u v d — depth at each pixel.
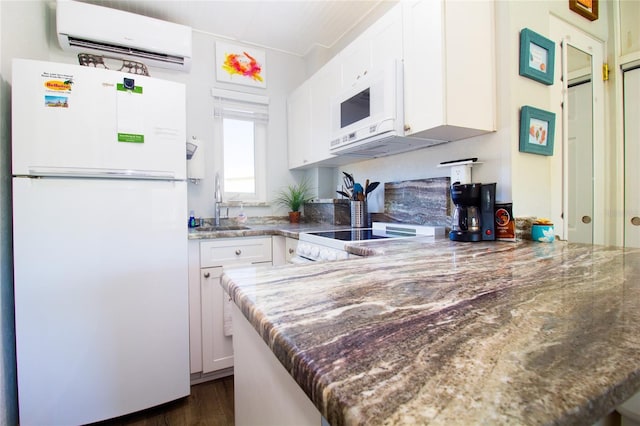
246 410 0.72
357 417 0.25
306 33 2.56
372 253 1.18
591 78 1.82
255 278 0.72
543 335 0.40
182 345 1.61
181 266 1.61
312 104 2.43
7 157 1.37
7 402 1.31
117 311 1.46
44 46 1.93
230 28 2.47
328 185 2.83
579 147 1.73
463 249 1.18
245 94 2.69
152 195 1.53
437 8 1.33
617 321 0.44
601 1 1.88
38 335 1.32
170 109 1.57
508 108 1.40
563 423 0.25
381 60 1.68
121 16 2.06
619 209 1.89
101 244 1.43
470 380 0.30
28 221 1.30
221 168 2.64
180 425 1.46
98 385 1.42
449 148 1.69
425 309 0.50
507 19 1.42
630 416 0.57
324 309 0.51
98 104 1.41
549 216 1.54
